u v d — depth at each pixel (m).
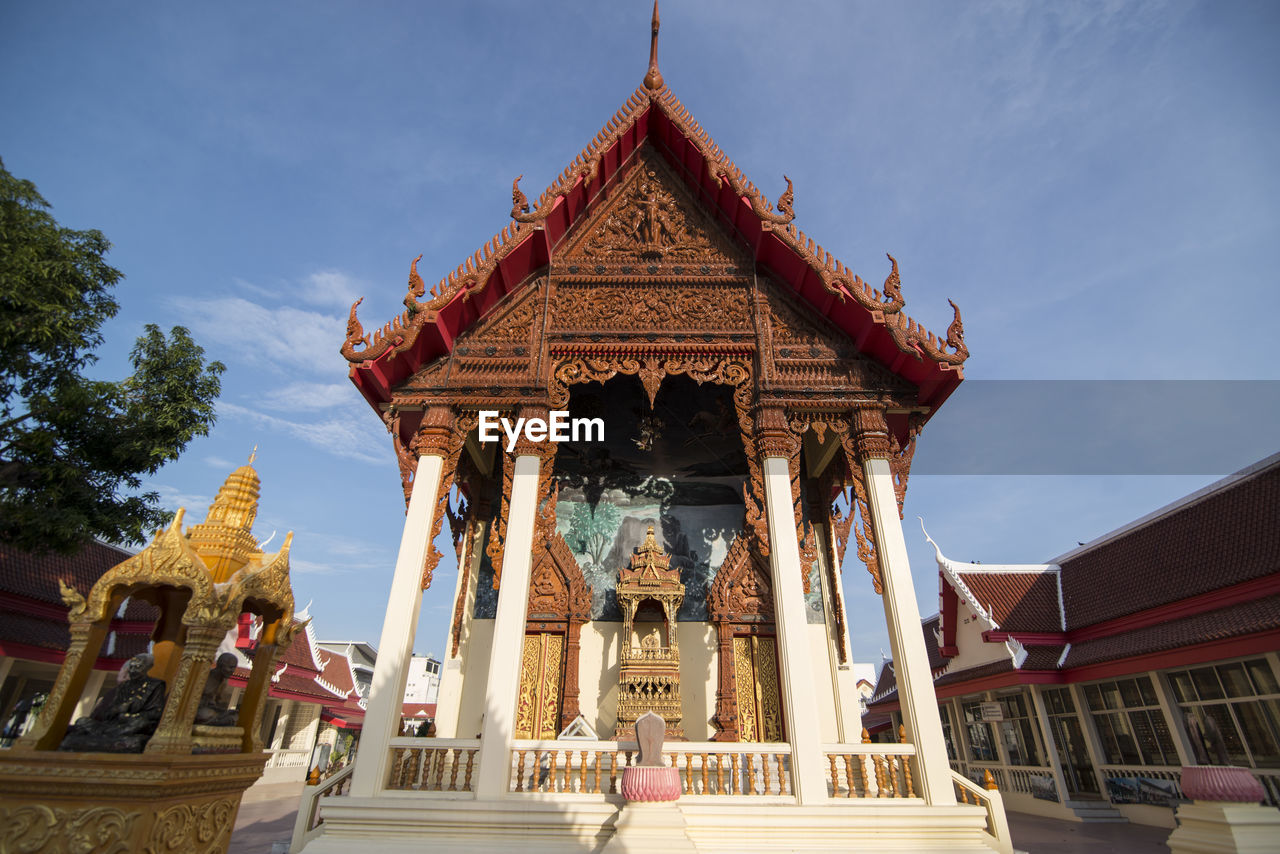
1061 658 15.54
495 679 7.67
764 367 9.56
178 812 3.63
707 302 10.17
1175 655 12.02
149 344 11.56
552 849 6.79
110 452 10.76
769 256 10.30
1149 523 15.49
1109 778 14.34
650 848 5.91
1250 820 4.84
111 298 11.21
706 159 10.48
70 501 10.34
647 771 6.47
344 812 6.92
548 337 9.77
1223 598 11.65
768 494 8.87
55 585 15.66
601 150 10.61
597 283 10.30
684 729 10.93
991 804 7.38
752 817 7.07
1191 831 5.21
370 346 8.52
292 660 24.67
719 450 12.96
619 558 12.25
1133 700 13.71
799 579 8.32
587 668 11.20
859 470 9.11
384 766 7.26
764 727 10.67
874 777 8.15
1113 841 11.73
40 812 3.33
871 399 9.34
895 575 8.31
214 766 3.84
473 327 9.78
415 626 8.07
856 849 6.94
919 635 7.95
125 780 3.36
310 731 27.45
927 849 6.95
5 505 9.48
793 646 7.94
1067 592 17.05
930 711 7.57
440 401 9.23
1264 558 11.14
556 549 11.74
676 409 12.83
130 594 4.11
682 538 12.45
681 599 10.96
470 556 12.12
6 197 10.20
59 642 14.55
